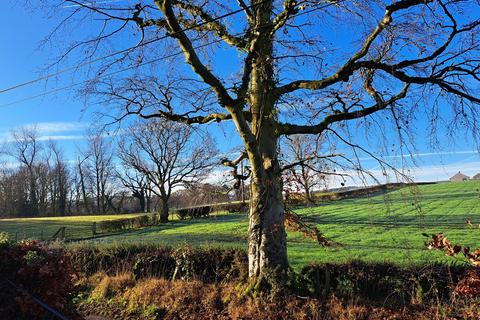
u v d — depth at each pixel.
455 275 8.48
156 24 10.19
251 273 10.12
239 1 10.52
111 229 45.69
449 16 7.87
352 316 8.42
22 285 5.88
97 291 12.23
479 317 7.29
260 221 10.01
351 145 9.65
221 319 9.42
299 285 9.48
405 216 30.42
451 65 8.75
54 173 94.62
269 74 10.06
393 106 9.23
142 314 10.48
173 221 48.38
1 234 6.59
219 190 12.66
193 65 8.78
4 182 89.38
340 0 8.65
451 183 67.12
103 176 92.06
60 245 14.82
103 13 9.13
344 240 22.94
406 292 8.94
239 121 9.55
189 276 11.94
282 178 10.38
